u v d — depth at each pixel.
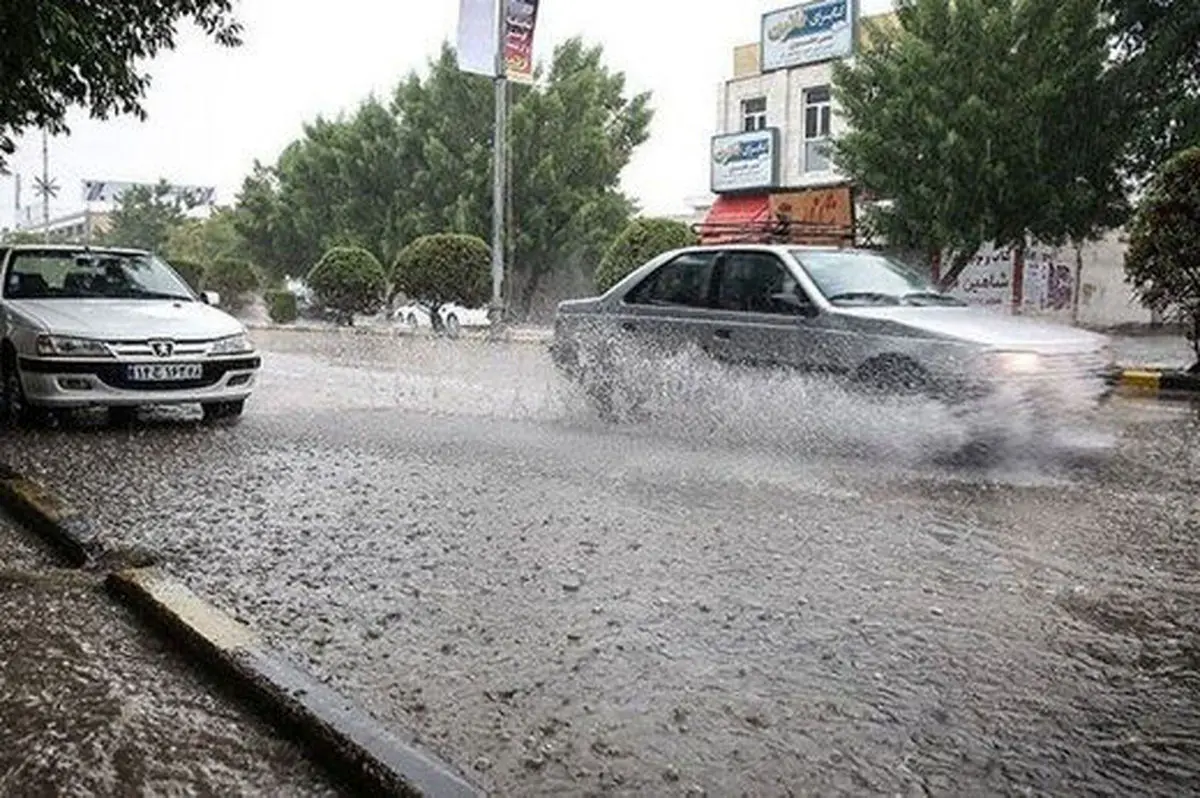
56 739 2.85
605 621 3.74
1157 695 3.13
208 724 2.97
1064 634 3.64
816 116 29.39
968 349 7.01
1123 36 19.81
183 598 3.88
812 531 5.07
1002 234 20.16
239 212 46.50
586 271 37.69
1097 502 5.83
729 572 4.35
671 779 2.61
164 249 65.12
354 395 11.39
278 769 2.72
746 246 8.60
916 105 19.69
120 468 6.79
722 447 7.66
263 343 21.75
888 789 2.56
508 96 37.78
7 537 5.04
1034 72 19.44
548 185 36.69
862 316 7.57
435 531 5.04
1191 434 8.69
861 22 27.28
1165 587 4.21
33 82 9.63
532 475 6.51
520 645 3.51
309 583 4.20
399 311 31.08
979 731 2.88
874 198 22.02
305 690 3.03
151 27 10.33
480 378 13.38
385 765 2.59
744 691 3.13
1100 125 19.41
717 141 30.69
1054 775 2.64
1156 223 12.92
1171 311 13.95
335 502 5.70
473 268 25.62
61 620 3.81
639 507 5.58
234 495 5.90
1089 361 7.22
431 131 37.91
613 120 40.50
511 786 2.58
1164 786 2.59
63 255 9.91
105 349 8.47
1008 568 4.46
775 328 8.03
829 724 2.92
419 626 3.70
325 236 42.09
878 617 3.80
